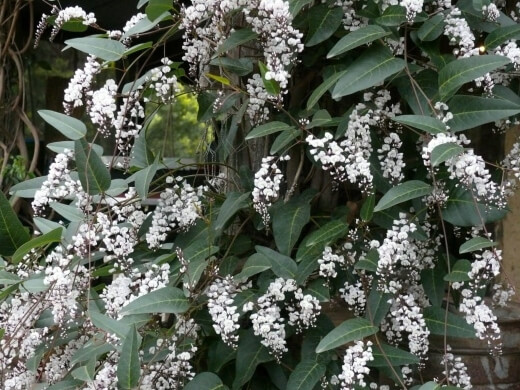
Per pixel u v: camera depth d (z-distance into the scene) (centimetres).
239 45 189
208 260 180
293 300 181
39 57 328
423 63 183
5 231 182
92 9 287
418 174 185
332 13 181
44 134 325
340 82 175
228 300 173
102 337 176
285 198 190
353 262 180
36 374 182
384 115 182
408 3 174
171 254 178
